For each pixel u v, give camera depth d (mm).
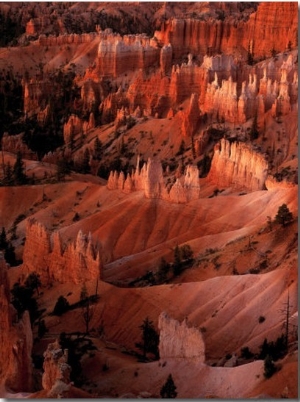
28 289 110062
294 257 93625
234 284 93625
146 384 76000
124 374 78625
